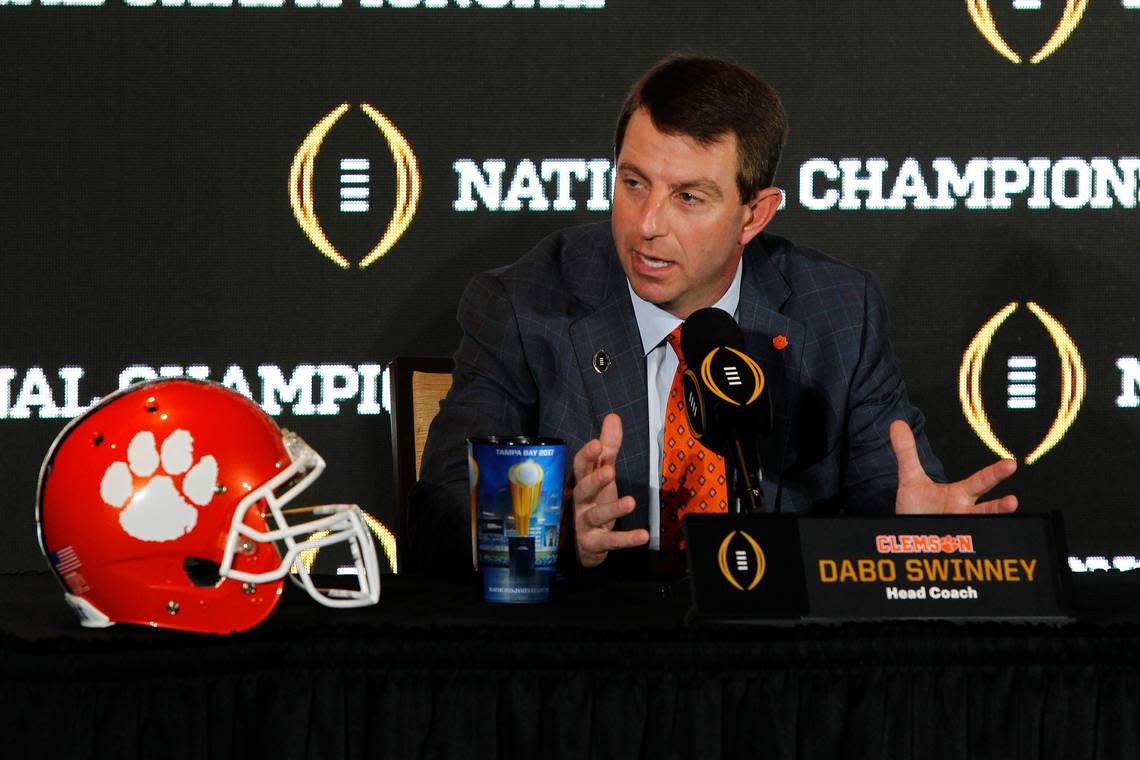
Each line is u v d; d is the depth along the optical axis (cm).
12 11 1003
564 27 1041
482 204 1046
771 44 1045
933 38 1048
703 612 430
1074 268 1057
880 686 427
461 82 1040
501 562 478
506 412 696
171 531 435
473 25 1038
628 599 489
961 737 427
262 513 451
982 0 1046
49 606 481
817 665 425
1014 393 1059
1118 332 1062
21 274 1014
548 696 420
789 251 743
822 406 708
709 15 1045
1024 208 1055
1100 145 1055
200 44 1020
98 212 1018
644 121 620
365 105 1034
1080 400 1060
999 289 1057
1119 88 1053
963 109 1050
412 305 1045
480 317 716
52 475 442
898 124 1050
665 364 696
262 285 1034
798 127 1048
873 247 1054
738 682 423
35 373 1017
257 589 446
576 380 694
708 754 420
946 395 1058
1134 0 1049
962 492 536
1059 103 1052
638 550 666
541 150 1046
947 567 446
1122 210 1055
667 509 662
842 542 444
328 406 1043
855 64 1047
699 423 502
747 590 434
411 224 1042
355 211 1038
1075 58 1051
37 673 400
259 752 418
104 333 1023
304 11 1026
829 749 423
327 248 1038
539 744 420
